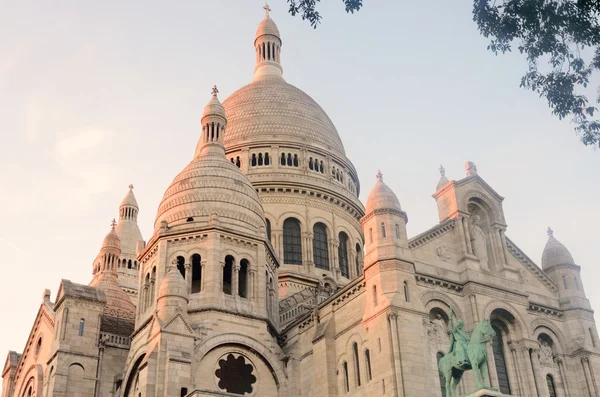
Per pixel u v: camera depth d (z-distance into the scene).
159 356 59.66
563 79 31.27
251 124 99.25
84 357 68.88
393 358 53.91
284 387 65.12
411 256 59.22
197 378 61.41
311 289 83.75
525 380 60.84
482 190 68.31
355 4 29.23
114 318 76.06
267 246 72.81
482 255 65.94
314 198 93.38
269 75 113.12
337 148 101.50
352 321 60.72
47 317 75.75
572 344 66.00
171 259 69.06
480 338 47.94
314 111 103.88
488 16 30.97
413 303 56.78
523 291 65.00
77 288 72.00
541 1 30.20
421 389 53.38
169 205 73.25
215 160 77.00
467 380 57.16
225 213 71.81
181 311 62.81
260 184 92.50
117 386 68.81
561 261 69.69
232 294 67.62
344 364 60.56
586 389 64.00
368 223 61.12
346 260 93.44
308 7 30.17
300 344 66.50
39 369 73.19
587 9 29.89
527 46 31.22
